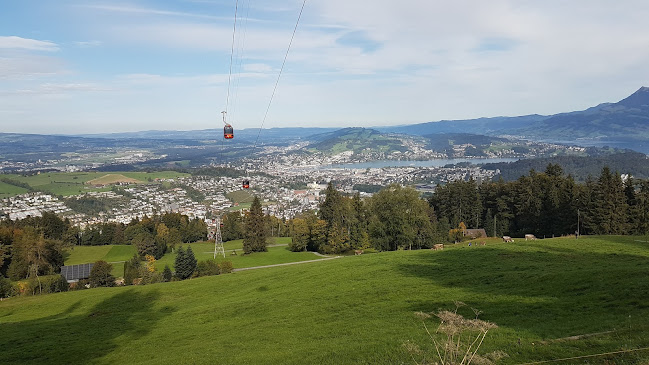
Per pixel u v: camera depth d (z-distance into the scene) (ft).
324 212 322.34
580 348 56.03
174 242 407.03
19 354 97.04
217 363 74.84
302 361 68.80
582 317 70.59
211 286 158.10
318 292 121.90
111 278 246.27
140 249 350.64
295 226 370.73
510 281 103.45
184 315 122.11
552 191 289.74
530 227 303.07
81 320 128.67
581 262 117.19
